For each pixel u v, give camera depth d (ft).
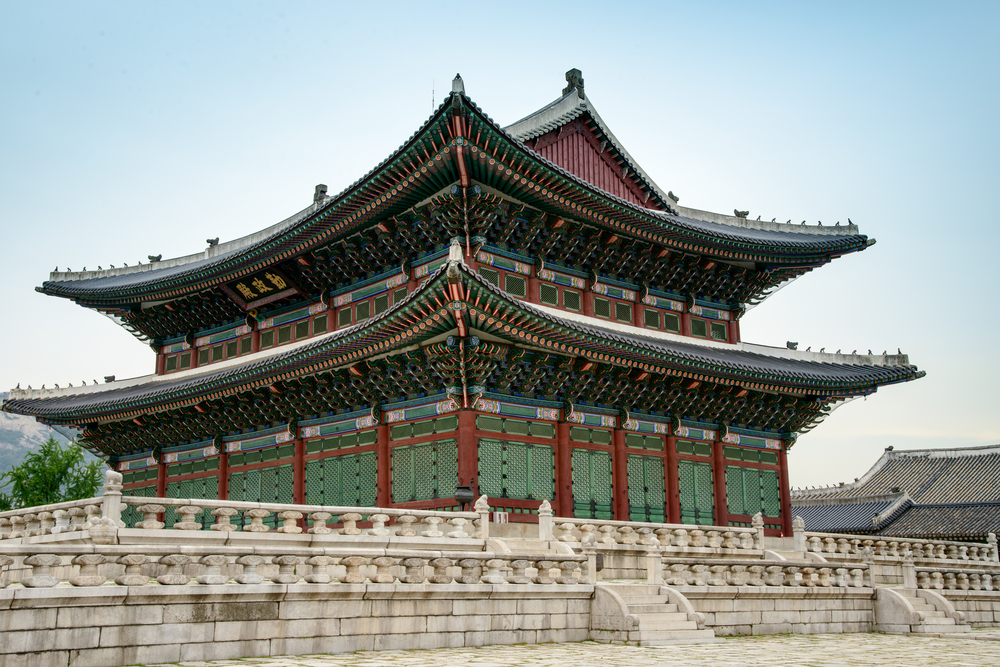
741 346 167.94
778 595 100.63
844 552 136.77
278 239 143.84
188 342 180.45
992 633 108.47
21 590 56.49
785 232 179.73
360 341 119.55
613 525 109.91
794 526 131.34
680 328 161.79
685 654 77.00
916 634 105.81
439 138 116.88
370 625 73.05
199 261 200.13
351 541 91.97
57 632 57.98
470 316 110.22
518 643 81.82
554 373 129.80
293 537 89.86
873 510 240.94
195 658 63.82
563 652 76.18
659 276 157.48
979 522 220.43
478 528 102.01
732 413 153.48
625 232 143.84
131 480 176.96
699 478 149.28
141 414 163.53
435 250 136.46
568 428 132.67
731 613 96.07
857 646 89.25
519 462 126.31
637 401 142.00
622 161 167.32
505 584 81.51
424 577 77.92
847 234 171.83
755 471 157.69
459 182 124.47
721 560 97.71
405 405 130.11
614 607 85.76
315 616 70.23
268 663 63.72
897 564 139.95
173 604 63.36
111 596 60.34
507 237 135.85
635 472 140.77
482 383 121.29
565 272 145.59
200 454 163.32
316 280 153.38
